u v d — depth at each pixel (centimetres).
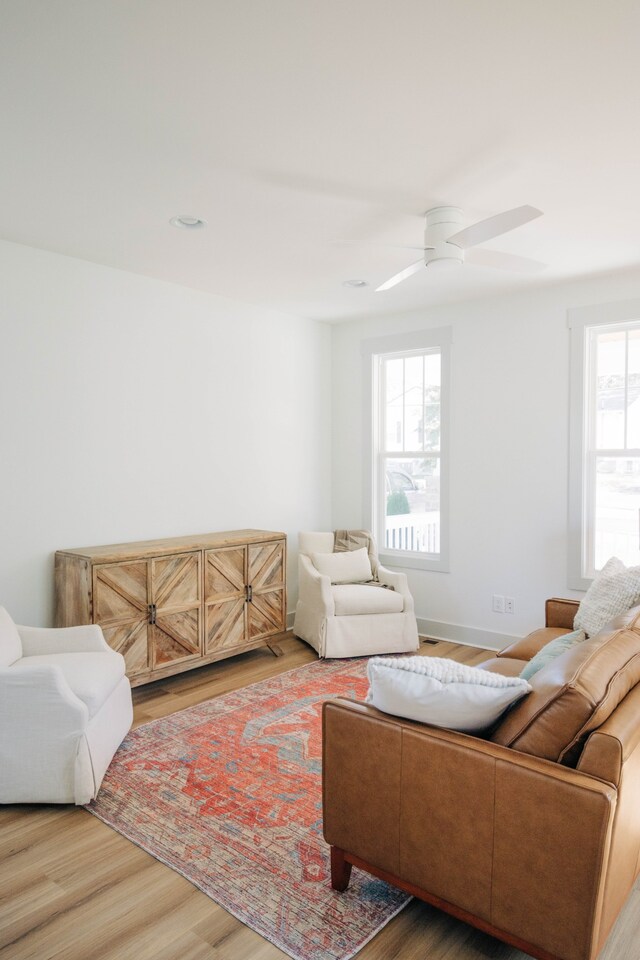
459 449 467
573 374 414
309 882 200
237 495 468
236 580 410
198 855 212
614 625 228
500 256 286
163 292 413
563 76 190
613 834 145
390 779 177
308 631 451
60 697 240
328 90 198
